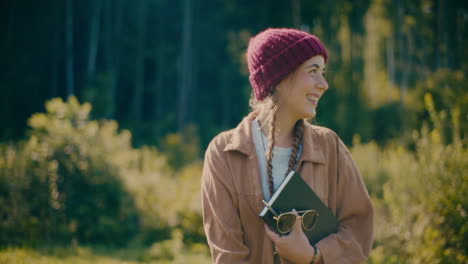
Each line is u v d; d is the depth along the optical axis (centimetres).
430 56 2095
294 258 133
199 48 2691
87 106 620
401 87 1923
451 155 373
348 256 139
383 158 655
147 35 2553
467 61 962
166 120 2294
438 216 359
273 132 146
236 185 146
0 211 509
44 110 2128
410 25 2103
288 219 129
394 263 375
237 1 2469
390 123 1616
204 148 2038
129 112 2484
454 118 409
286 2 2252
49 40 2131
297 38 143
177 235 530
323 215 140
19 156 551
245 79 2520
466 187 354
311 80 142
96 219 570
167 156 1191
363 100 1700
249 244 145
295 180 135
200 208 558
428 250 353
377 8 2055
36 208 537
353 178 152
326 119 1575
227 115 2573
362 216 151
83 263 422
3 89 1986
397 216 388
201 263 450
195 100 2662
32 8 2108
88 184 579
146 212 591
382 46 2142
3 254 428
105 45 2302
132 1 2462
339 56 1817
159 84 2456
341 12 1920
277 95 147
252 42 154
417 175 382
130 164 725
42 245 498
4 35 2047
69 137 582
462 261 342
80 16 2216
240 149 147
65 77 2230
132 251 514
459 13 1955
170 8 2631
